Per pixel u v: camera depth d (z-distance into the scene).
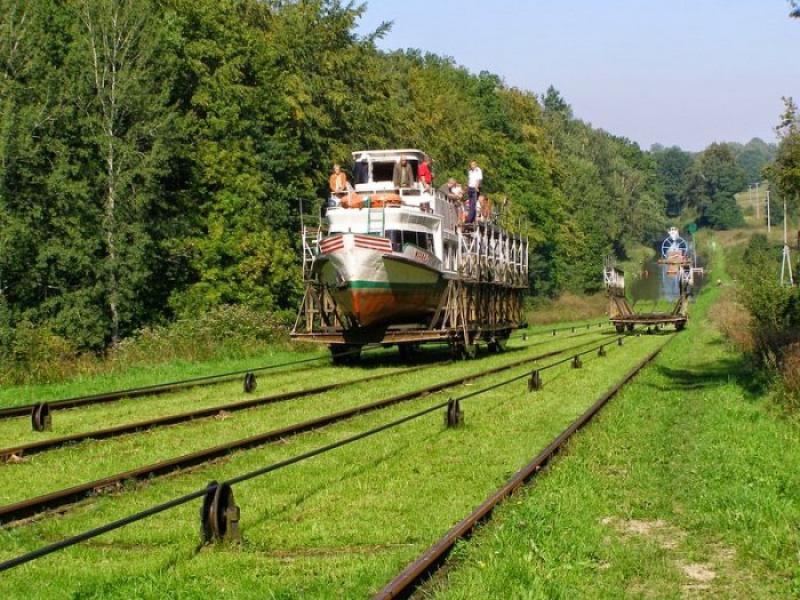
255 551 8.62
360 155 31.12
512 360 31.56
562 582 7.46
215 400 20.11
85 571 8.01
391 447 13.77
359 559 8.24
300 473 11.98
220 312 33.72
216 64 48.66
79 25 42.28
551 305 81.19
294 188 49.81
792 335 24.47
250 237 45.44
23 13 40.22
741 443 13.91
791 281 37.59
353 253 26.86
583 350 36.81
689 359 31.66
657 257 145.00
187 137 45.00
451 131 80.69
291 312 46.59
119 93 40.16
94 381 24.34
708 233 186.00
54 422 17.03
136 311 42.00
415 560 7.68
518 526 8.91
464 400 19.62
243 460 13.00
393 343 28.89
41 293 39.22
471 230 33.81
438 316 30.28
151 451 13.91
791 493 10.58
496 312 36.53
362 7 57.88
